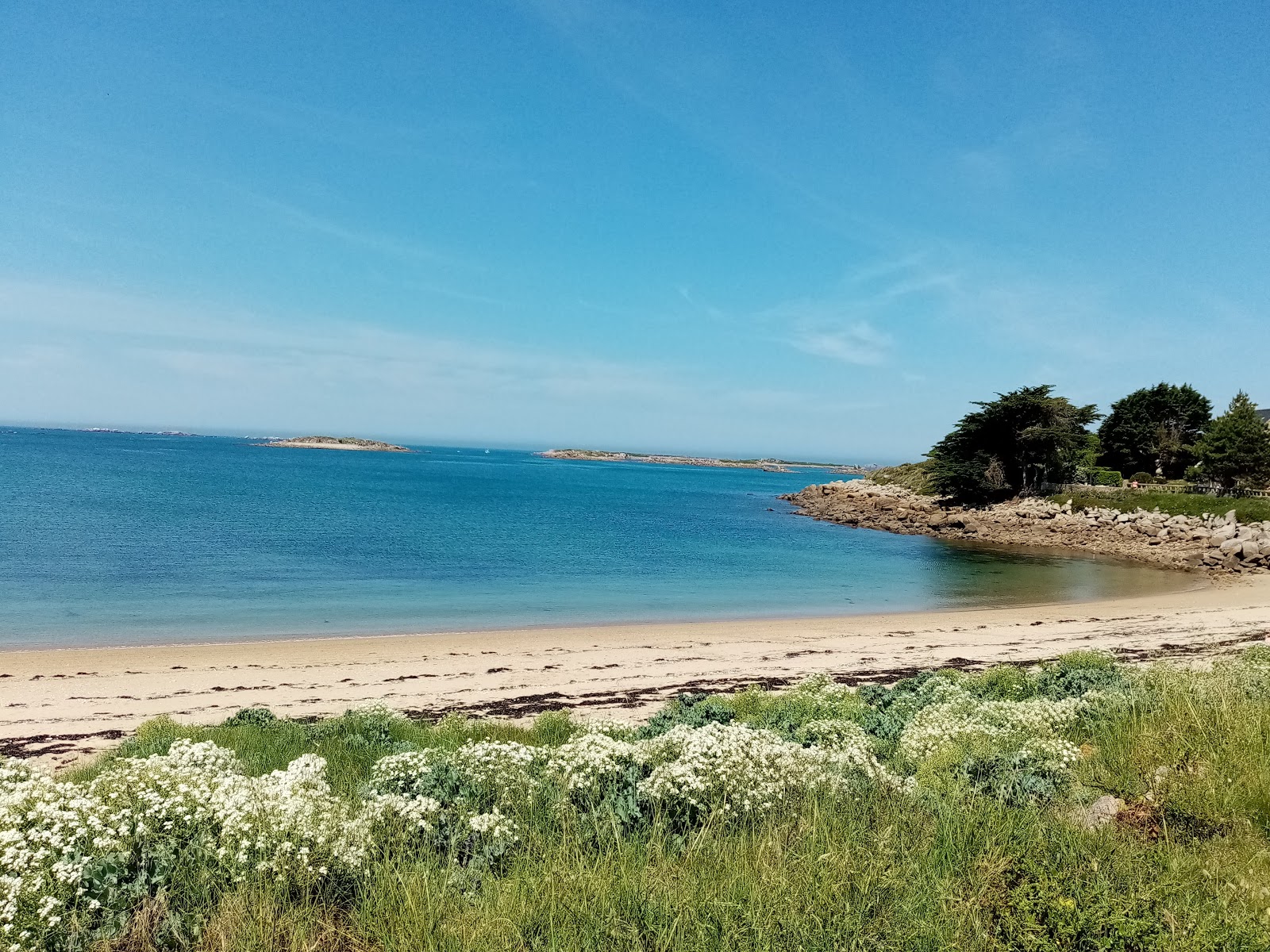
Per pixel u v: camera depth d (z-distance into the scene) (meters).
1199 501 58.06
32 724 13.59
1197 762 6.74
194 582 29.73
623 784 6.73
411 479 115.56
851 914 4.34
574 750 7.20
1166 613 28.16
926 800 6.30
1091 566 44.81
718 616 27.55
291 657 19.53
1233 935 3.96
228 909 4.59
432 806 5.98
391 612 26.16
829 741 8.92
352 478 109.81
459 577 33.88
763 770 6.55
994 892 4.53
